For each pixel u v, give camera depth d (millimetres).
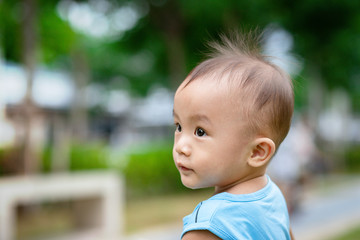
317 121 12750
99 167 6770
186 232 863
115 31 9953
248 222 858
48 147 6309
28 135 5754
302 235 4344
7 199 3568
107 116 22469
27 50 6047
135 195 7461
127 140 19688
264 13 8195
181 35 9172
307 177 7590
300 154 6086
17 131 5797
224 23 7914
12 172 5617
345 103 15141
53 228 4891
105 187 4570
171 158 8102
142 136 20906
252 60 967
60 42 9359
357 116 22672
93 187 4422
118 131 21750
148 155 7730
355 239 4043
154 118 20781
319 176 9844
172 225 5105
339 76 12984
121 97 22125
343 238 4105
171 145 8727
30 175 5625
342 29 10000
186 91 896
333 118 15086
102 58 17625
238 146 865
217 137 861
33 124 5812
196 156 873
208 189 8430
